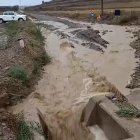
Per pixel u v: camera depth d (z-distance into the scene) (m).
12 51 23.84
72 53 28.42
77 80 20.53
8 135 11.90
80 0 138.00
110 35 39.47
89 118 14.98
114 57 26.92
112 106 14.38
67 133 14.55
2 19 53.09
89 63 25.17
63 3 145.12
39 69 22.22
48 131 14.02
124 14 58.78
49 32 42.44
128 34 39.34
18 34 31.14
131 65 24.09
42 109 15.91
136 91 18.02
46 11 118.88
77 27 48.62
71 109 16.05
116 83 19.86
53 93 18.25
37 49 26.86
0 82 16.77
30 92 17.81
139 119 12.93
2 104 15.58
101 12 67.88
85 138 14.41
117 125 12.73
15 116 13.95
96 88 18.69
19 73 18.09
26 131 12.40
